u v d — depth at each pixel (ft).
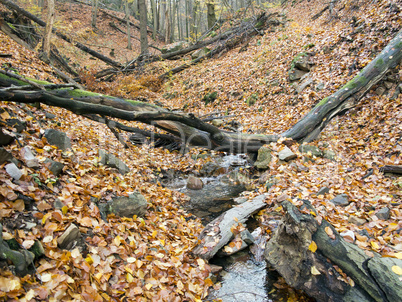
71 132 17.89
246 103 32.48
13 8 35.83
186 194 18.74
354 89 21.44
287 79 30.86
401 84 21.11
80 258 7.93
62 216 8.70
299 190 15.30
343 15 36.60
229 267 11.16
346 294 8.16
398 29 24.93
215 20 60.23
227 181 21.09
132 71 50.24
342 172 16.58
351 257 8.58
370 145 18.45
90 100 16.63
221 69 41.65
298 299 9.25
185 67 48.98
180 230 13.05
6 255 6.43
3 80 14.24
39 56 31.55
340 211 12.67
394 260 8.36
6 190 8.05
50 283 6.72
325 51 29.91
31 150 10.93
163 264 9.68
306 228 9.19
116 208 11.37
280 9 63.26
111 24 78.48
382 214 11.64
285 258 9.78
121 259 9.06
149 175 19.71
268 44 41.70
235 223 13.01
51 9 31.68
